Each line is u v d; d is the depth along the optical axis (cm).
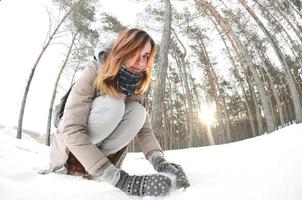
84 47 1549
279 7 1600
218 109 2028
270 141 246
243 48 1248
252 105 2911
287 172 93
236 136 3438
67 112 127
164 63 670
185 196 96
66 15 1371
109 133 140
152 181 101
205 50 1941
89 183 124
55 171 151
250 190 86
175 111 3103
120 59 126
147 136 154
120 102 136
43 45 1353
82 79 134
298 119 1113
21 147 349
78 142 119
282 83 2698
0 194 95
